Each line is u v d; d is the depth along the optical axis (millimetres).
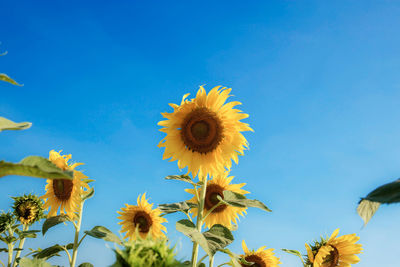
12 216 8336
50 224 6316
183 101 6688
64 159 6574
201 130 6680
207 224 8117
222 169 6734
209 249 4953
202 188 6441
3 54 2768
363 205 3176
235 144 6652
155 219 8758
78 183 6457
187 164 6766
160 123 6801
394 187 2541
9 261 7723
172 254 2287
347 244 6430
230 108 6668
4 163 2375
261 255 7504
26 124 2832
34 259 5875
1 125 2727
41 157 2592
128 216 8812
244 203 5711
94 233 6000
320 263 6043
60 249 6539
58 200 6945
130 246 2330
